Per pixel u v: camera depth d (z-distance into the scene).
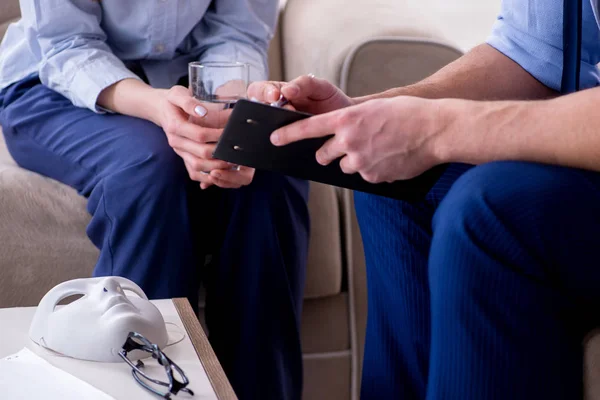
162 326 0.91
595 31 1.26
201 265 1.54
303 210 1.54
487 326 0.83
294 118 0.94
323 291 1.68
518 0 1.31
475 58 1.33
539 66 1.29
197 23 1.75
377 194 1.03
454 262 0.84
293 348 1.52
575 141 0.86
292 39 1.99
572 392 0.86
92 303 0.90
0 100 1.69
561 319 0.85
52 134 1.54
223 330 1.49
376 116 0.93
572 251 0.83
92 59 1.55
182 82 1.75
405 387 1.16
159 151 1.41
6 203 1.48
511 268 0.83
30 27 1.62
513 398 0.84
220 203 1.49
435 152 0.93
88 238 1.51
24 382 0.79
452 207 0.85
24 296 1.48
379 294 1.17
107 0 1.62
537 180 0.83
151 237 1.40
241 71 1.29
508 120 0.90
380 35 1.71
